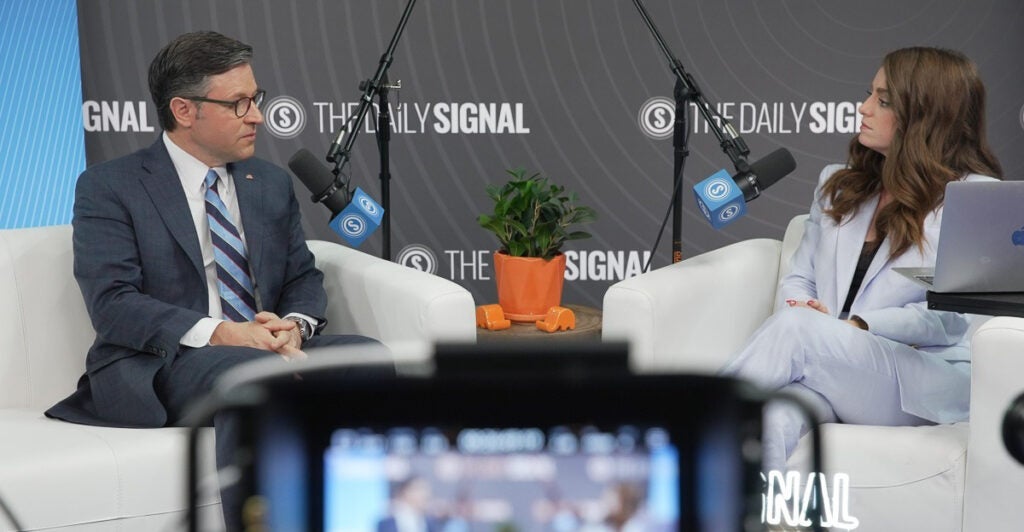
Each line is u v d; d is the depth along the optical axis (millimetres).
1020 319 2041
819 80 3703
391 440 499
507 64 3730
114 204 2416
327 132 3771
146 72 3721
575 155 3787
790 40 3682
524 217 2920
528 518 496
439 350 519
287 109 3752
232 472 520
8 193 3707
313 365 597
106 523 2068
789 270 2752
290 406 497
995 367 2020
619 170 3797
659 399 497
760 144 3756
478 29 3709
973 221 2129
